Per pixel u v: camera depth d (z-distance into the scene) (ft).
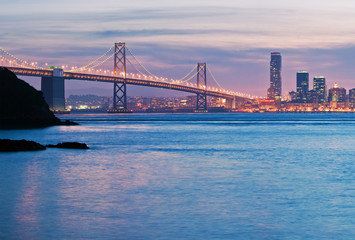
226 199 88.63
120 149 198.49
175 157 166.30
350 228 69.15
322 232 67.10
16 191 95.55
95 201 86.12
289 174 122.83
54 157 158.71
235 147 215.10
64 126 447.42
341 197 90.84
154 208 80.74
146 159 158.30
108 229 67.87
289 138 285.43
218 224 70.95
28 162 144.36
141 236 64.85
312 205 83.61
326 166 141.59
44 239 63.36
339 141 259.39
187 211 78.74
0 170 126.82
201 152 187.21
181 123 567.18
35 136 296.51
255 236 65.26
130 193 94.07
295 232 67.10
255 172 126.41
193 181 109.91
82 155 167.12
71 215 75.51
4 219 72.90
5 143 178.19
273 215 76.38
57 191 95.76
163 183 106.73
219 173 124.16
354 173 124.98
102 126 463.42
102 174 120.78
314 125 517.14
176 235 65.41
